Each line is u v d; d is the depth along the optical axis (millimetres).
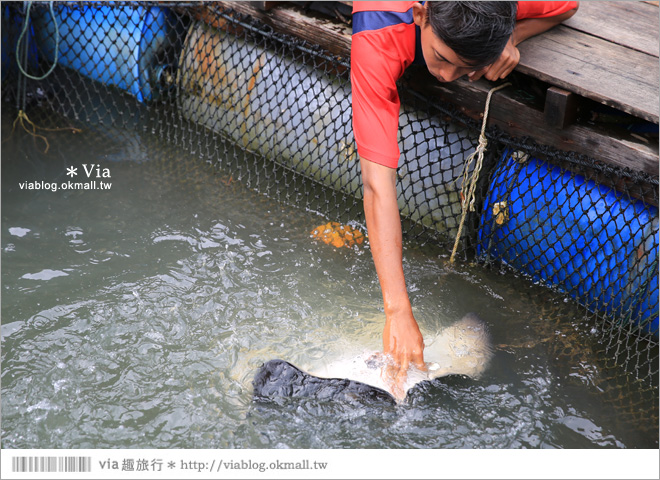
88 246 2988
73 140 3746
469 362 2441
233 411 2215
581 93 2578
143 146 3732
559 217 2762
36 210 3191
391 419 2174
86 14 3877
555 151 2715
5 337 2480
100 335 2506
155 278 2814
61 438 2125
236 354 2436
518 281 2949
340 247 3086
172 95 4016
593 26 2996
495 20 2021
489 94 2762
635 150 2514
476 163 2930
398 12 2293
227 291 2770
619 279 2641
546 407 2326
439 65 2236
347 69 3176
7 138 3721
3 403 2221
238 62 3539
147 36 3791
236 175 3547
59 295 2693
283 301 2732
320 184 3455
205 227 3156
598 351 2607
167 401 2250
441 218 3145
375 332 2553
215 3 3521
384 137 2277
